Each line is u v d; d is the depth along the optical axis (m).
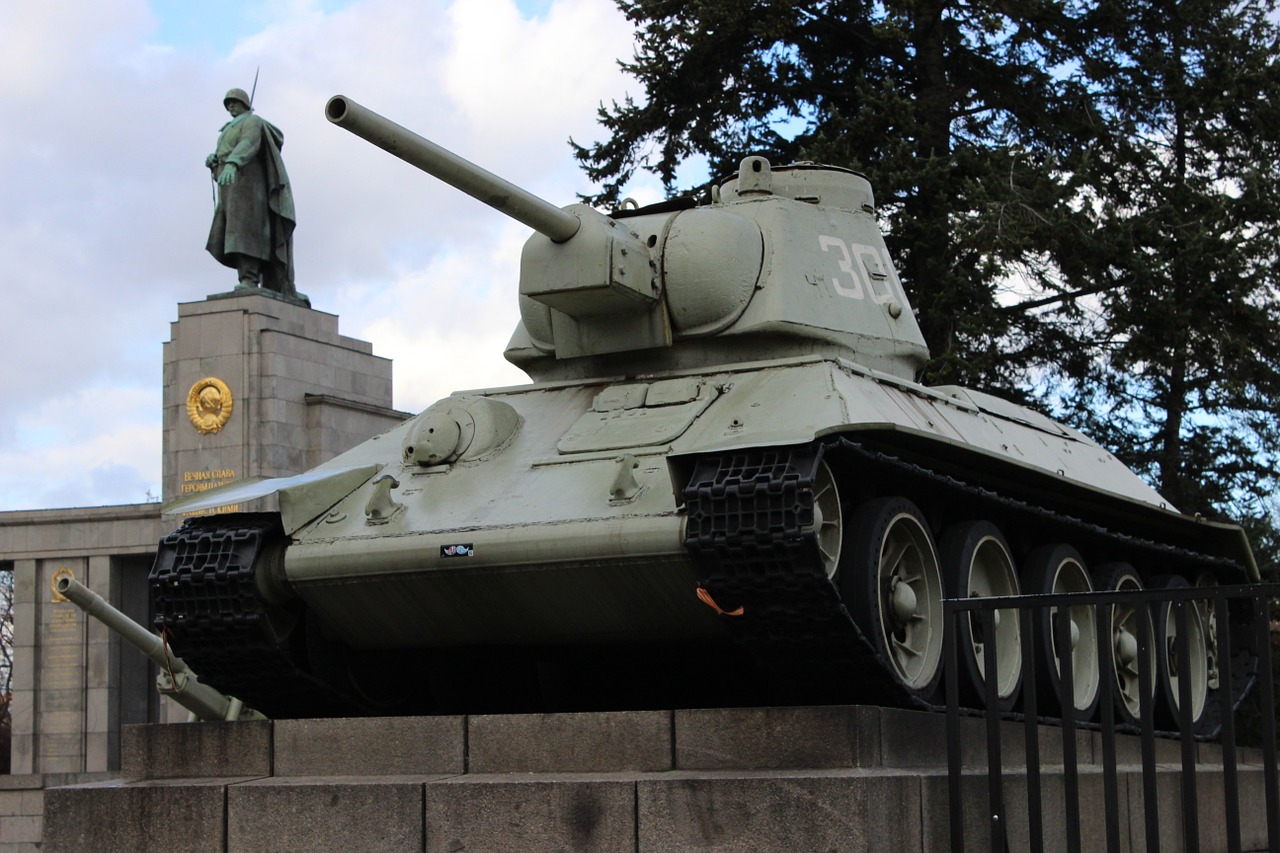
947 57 29.98
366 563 12.64
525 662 15.18
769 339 14.23
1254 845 16.53
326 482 13.35
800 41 30.14
